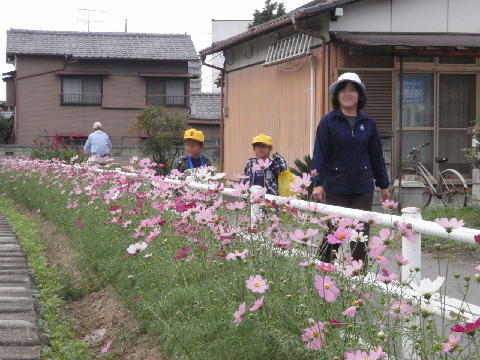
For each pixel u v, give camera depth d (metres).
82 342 5.15
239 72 18.94
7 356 4.73
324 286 3.08
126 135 33.34
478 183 12.18
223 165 20.42
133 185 6.65
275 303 3.54
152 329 4.69
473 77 13.98
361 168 5.38
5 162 19.47
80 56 32.25
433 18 14.04
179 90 33.78
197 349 3.85
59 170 12.62
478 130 11.20
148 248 5.59
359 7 13.75
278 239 4.01
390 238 3.18
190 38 34.88
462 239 3.09
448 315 3.25
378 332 3.00
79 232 8.02
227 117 19.98
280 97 16.20
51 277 7.34
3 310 5.84
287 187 6.39
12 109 40.91
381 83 13.69
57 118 33.00
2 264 8.00
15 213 13.49
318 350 3.04
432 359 2.88
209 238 4.89
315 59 14.24
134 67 33.41
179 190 6.16
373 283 3.44
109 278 6.28
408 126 13.86
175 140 25.94
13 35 33.72
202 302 4.27
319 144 5.41
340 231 3.28
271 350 3.45
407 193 12.88
